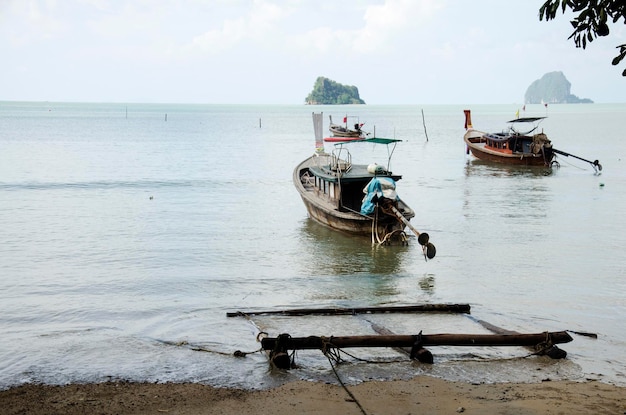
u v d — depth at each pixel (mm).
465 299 13461
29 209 24281
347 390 8500
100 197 27438
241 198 27812
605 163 42781
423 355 9547
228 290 14219
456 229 21031
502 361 9734
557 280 14914
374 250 18422
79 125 94188
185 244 18859
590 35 6898
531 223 21969
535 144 39969
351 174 21328
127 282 14727
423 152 52000
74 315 12289
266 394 8398
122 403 8102
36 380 9000
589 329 11414
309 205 22469
